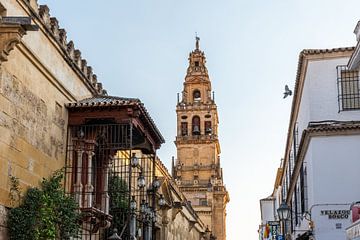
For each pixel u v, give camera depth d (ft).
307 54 84.94
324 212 77.20
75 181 60.54
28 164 50.08
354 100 82.79
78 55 64.49
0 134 44.86
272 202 198.29
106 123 61.05
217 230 282.56
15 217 46.26
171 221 128.77
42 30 53.78
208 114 296.71
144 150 73.82
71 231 52.90
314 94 83.97
